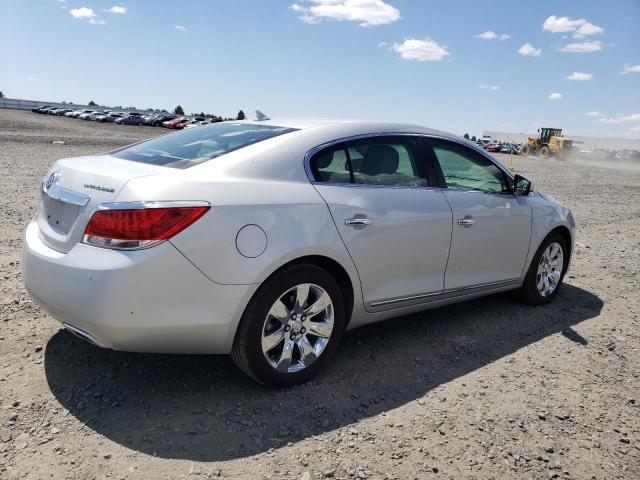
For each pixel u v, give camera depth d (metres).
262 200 3.25
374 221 3.73
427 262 4.15
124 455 2.74
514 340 4.58
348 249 3.58
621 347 4.59
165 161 3.46
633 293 6.20
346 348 4.18
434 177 4.30
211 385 3.47
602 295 6.05
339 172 3.74
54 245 3.16
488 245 4.64
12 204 8.75
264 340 3.29
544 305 5.52
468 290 4.59
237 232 3.10
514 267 5.02
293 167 3.52
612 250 8.45
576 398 3.67
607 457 3.06
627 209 13.73
